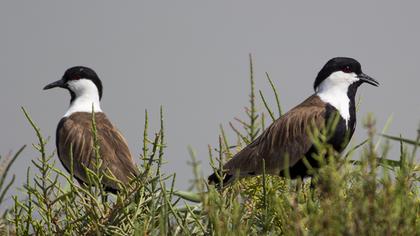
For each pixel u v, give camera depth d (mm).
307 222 9156
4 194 9422
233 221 9094
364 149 8203
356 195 8227
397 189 8156
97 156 11516
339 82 17156
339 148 16781
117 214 11320
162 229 9547
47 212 10945
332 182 8297
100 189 11438
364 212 7914
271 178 13312
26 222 11008
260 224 10930
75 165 17922
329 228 8008
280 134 16469
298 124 16484
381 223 7898
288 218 9070
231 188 11859
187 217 11102
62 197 11070
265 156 16297
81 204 11492
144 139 11000
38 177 10930
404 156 9117
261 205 11836
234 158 16109
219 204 9430
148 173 11172
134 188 11336
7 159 9414
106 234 11266
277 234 10594
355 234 7914
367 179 8125
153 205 10570
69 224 11117
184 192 12047
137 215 11289
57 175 10938
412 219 8312
